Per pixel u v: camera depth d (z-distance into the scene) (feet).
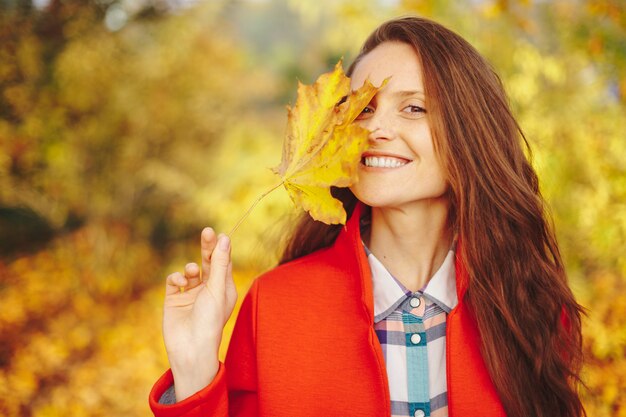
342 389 3.77
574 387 4.56
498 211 4.08
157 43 19.65
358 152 3.22
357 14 12.10
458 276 3.95
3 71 17.17
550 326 4.19
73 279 18.19
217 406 3.44
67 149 17.98
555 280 4.25
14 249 20.72
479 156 3.97
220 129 21.76
